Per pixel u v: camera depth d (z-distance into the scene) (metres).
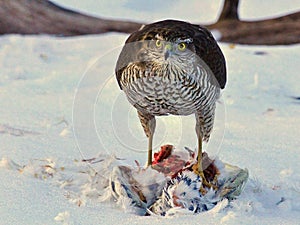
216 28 16.86
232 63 13.80
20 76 12.71
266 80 12.73
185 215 6.25
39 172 7.15
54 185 6.88
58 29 16.67
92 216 6.16
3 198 6.44
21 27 16.47
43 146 8.20
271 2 23.58
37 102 10.72
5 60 13.77
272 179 7.41
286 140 9.05
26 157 7.75
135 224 6.00
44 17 16.78
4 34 16.28
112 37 16.02
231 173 6.86
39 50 14.75
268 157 8.23
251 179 7.23
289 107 11.12
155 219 6.13
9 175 7.03
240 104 11.12
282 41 16.50
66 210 6.26
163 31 6.21
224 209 6.38
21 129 8.98
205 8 22.75
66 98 11.04
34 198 6.49
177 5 22.95
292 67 13.77
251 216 6.26
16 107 10.34
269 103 11.29
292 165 7.95
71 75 12.66
